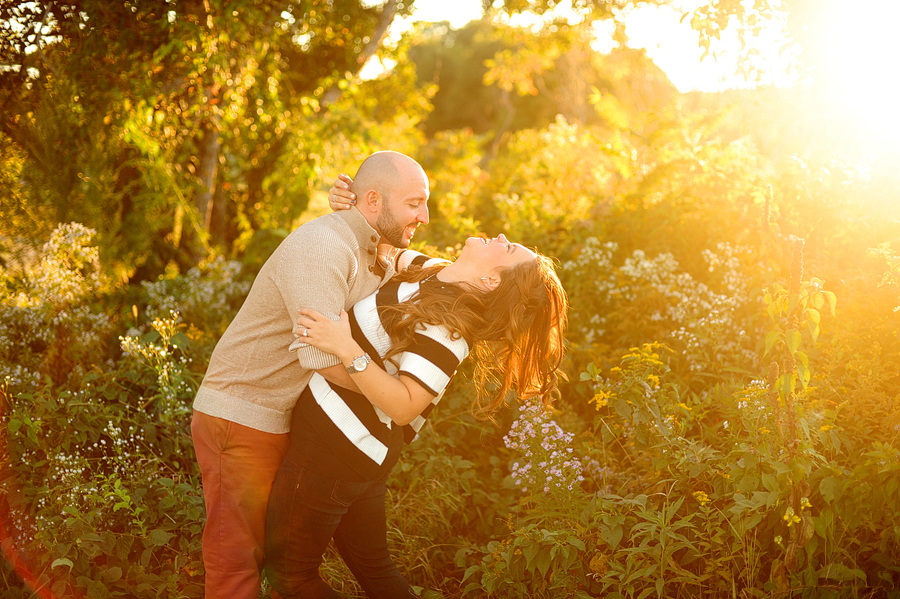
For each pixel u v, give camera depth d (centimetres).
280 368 212
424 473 305
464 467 308
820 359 296
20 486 260
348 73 662
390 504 296
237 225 639
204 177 531
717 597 239
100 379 314
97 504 254
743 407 260
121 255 454
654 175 498
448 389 342
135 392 319
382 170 212
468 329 206
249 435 212
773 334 221
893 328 289
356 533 223
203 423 216
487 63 1075
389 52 722
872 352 276
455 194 640
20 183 373
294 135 604
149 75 424
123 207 467
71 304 369
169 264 502
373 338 207
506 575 245
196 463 295
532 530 249
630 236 430
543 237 463
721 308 346
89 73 398
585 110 1306
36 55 374
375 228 216
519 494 306
